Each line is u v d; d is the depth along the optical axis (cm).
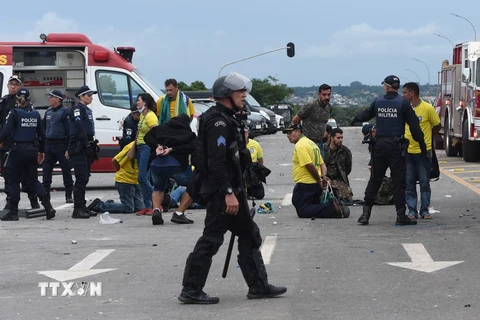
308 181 2144
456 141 4453
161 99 2320
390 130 1934
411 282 1312
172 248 1698
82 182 2245
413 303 1168
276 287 1234
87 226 2081
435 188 2845
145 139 2109
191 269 1203
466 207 2314
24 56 3253
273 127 7638
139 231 1967
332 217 2130
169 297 1255
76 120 2219
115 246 1741
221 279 1378
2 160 2525
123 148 2353
